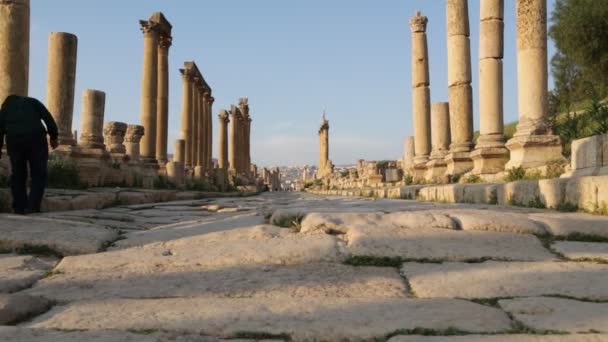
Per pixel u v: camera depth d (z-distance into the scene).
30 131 9.19
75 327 3.13
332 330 3.06
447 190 13.27
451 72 19.78
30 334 2.90
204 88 46.09
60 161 16.05
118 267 4.93
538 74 13.62
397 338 2.90
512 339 2.86
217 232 6.42
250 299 3.75
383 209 8.71
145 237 6.51
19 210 9.25
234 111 58.25
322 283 4.23
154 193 17.42
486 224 6.18
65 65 18.45
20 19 13.70
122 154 24.72
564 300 3.68
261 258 5.06
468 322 3.19
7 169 12.17
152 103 29.50
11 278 4.38
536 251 5.39
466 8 19.89
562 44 34.25
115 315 3.37
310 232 6.19
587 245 5.61
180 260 5.07
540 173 12.12
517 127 13.91
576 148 9.33
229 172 54.84
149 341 2.80
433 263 4.95
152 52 29.84
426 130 25.08
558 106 29.59
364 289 4.07
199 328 3.10
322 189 59.84
